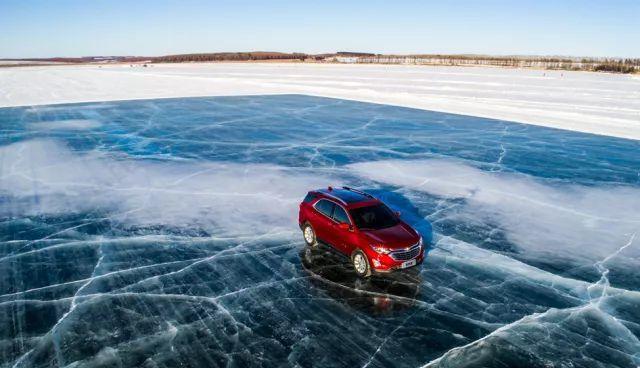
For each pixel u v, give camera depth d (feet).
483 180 51.44
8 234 35.35
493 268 30.45
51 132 77.92
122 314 24.43
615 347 21.94
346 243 29.86
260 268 30.09
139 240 34.45
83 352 21.22
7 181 49.42
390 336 22.63
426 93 147.33
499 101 125.18
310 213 33.24
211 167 56.03
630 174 54.34
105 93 146.00
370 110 109.60
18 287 27.35
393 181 50.88
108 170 54.19
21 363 20.45
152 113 101.81
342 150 66.28
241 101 126.72
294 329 23.17
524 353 21.36
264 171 54.39
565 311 25.18
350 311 24.95
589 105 115.85
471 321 24.08
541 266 30.83
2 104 115.55
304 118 96.58
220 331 22.95
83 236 35.06
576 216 40.40
